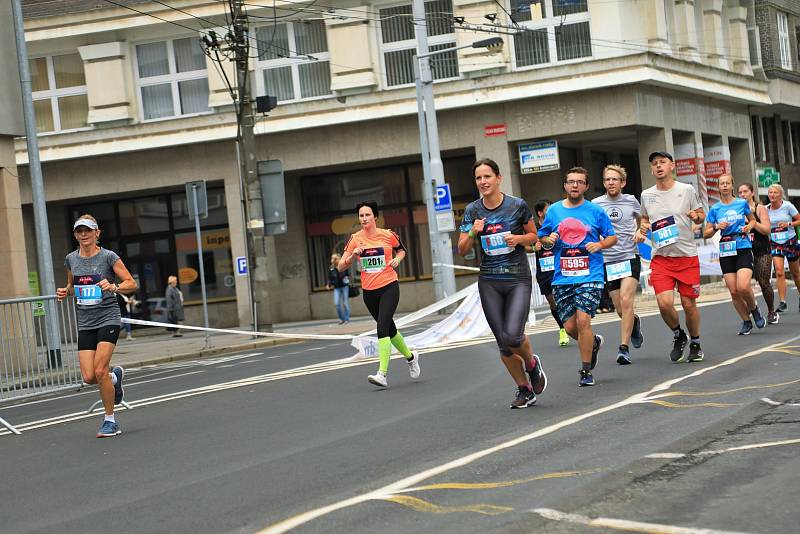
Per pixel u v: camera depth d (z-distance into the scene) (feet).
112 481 33.35
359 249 52.13
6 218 96.17
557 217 45.03
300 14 136.77
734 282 60.70
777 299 88.74
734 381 42.16
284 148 137.59
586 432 33.63
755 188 167.22
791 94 175.52
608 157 155.33
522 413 39.34
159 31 139.54
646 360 52.70
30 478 35.63
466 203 140.77
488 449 32.24
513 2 133.59
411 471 30.12
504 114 132.46
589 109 130.62
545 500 24.75
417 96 120.67
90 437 44.55
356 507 25.76
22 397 62.23
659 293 50.37
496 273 40.27
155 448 39.47
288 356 82.48
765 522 21.47
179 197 147.84
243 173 111.24
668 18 142.51
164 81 140.87
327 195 146.30
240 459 34.99
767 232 63.52
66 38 139.44
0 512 30.14
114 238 150.20
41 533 26.76
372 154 135.54
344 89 135.13
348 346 87.30
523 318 40.01
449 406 43.06
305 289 147.02
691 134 146.41
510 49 133.18
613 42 131.44
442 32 134.62
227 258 147.02
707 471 26.43
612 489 25.29
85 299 44.39
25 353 62.85
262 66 138.72
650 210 50.47
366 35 134.51
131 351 109.91
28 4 139.95
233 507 27.48
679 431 32.24
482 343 73.56
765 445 28.89
